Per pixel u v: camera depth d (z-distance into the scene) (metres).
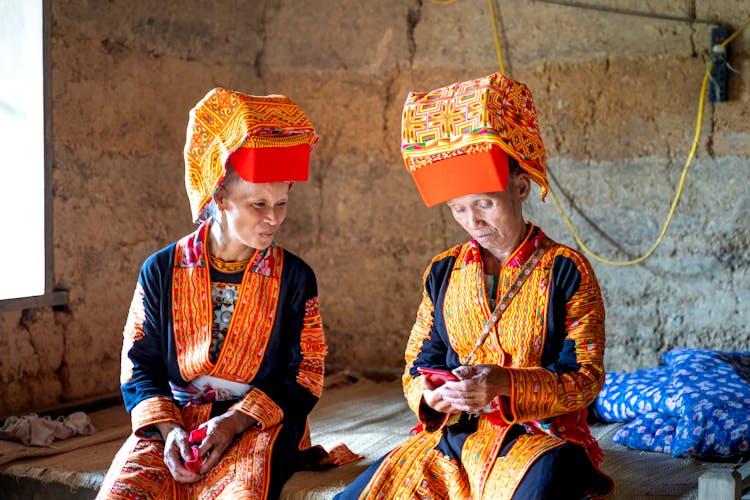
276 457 2.78
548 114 5.11
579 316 2.55
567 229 5.11
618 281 5.02
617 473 3.23
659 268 4.92
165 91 5.07
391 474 2.57
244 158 2.70
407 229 5.46
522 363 2.55
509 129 2.47
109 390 4.77
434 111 2.54
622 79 4.94
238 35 5.59
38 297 4.30
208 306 2.89
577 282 2.55
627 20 4.91
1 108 4.39
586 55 5.01
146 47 4.93
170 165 5.13
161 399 2.83
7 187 4.41
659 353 4.95
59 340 4.48
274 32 5.70
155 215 5.04
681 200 4.86
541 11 5.09
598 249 5.05
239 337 2.89
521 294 2.58
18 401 4.28
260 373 2.93
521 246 2.61
